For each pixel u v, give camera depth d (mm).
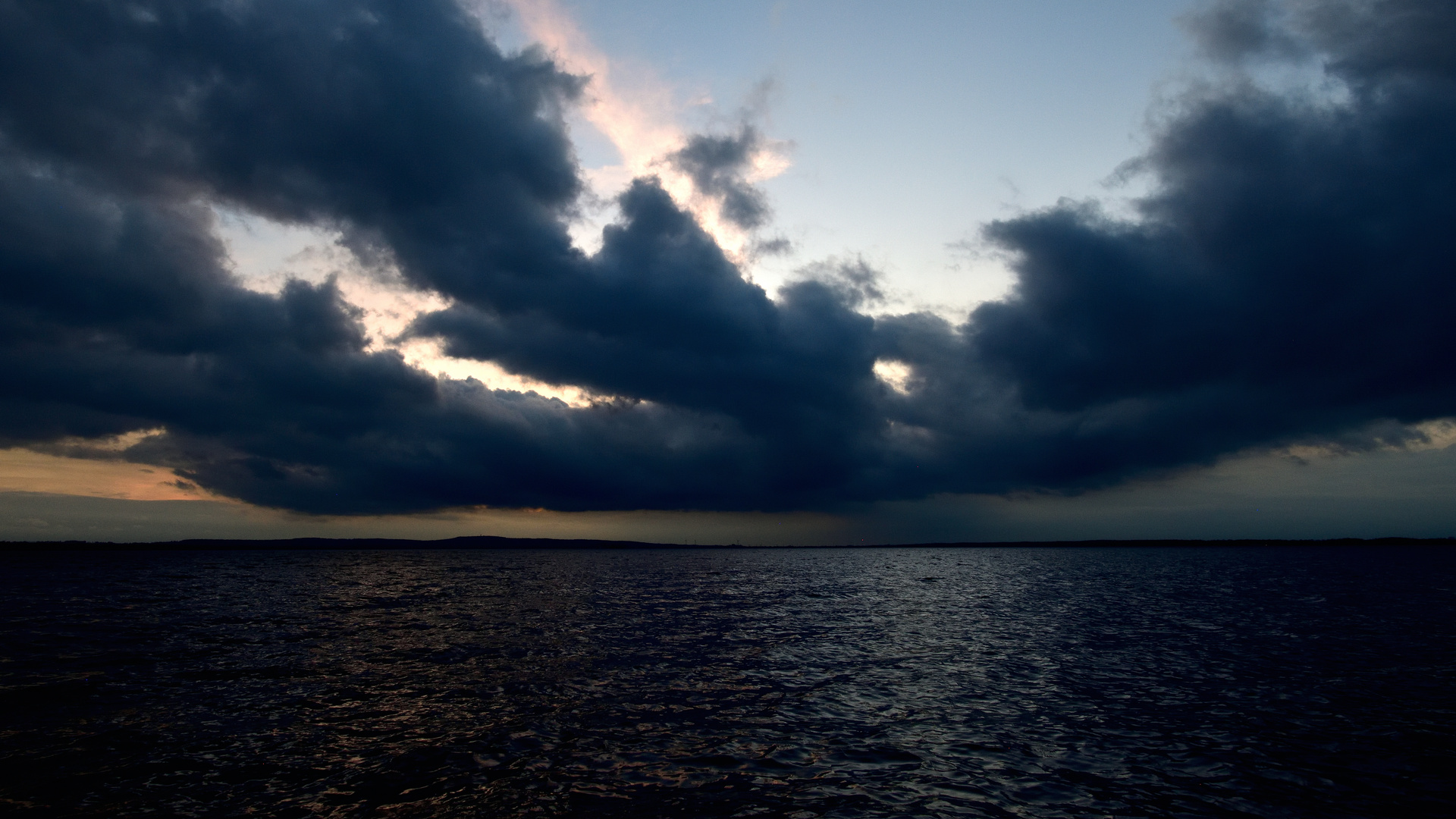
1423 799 11539
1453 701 18188
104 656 24547
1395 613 38906
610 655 24922
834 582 73688
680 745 14312
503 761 13289
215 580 71625
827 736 15008
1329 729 15656
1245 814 10867
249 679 20625
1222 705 17781
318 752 13758
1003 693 19125
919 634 31062
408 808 11000
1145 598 50875
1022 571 98750
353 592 56125
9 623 33812
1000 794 11656
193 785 11984
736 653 25594
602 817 10656
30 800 11328
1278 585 63625
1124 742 14578
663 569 108250
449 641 28312
